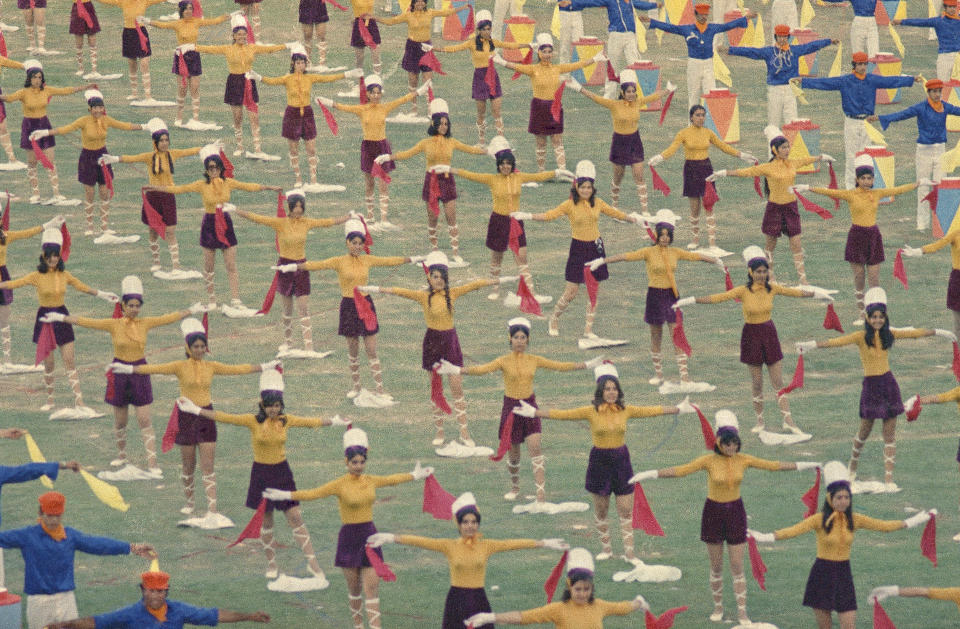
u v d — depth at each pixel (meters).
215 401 31.64
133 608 20.56
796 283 37.41
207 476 26.69
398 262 31.69
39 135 39.78
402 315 36.34
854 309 35.91
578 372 33.06
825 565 22.19
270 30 54.88
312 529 26.66
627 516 24.91
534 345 34.25
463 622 21.52
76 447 29.80
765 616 23.47
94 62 50.75
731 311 36.50
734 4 54.91
